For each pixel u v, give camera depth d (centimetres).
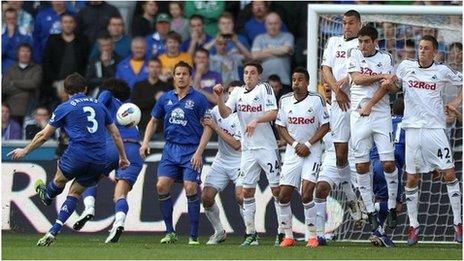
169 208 4638
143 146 4581
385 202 4659
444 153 4475
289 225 4466
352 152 4591
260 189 5222
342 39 4478
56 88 6419
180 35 6444
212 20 6681
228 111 4438
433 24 5053
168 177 4609
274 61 6362
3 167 5375
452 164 4491
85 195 4588
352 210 4709
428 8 4941
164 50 6456
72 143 4188
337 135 4466
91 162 4197
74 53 6469
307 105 4356
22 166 5384
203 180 5256
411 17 5056
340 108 4425
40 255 3753
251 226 4519
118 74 6284
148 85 6000
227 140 4603
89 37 6556
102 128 4212
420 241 5081
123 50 6525
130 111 4541
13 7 6625
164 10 6744
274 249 4184
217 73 6228
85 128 4181
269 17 6397
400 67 4478
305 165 4372
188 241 4803
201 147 4509
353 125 4381
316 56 4969
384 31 5219
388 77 4272
